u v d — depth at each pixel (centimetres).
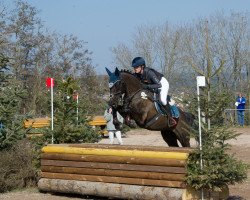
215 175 791
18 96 1070
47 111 1151
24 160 1027
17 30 3322
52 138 1080
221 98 809
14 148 1038
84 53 3603
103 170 900
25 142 1060
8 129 1034
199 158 816
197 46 3394
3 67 1090
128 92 1017
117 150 885
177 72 3438
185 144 1041
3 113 1031
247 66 3303
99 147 927
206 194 829
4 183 994
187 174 805
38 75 3253
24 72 3219
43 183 973
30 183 1038
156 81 1016
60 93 1112
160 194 822
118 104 1013
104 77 3391
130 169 866
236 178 817
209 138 809
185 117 1044
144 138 2284
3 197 943
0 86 1078
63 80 1126
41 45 3466
